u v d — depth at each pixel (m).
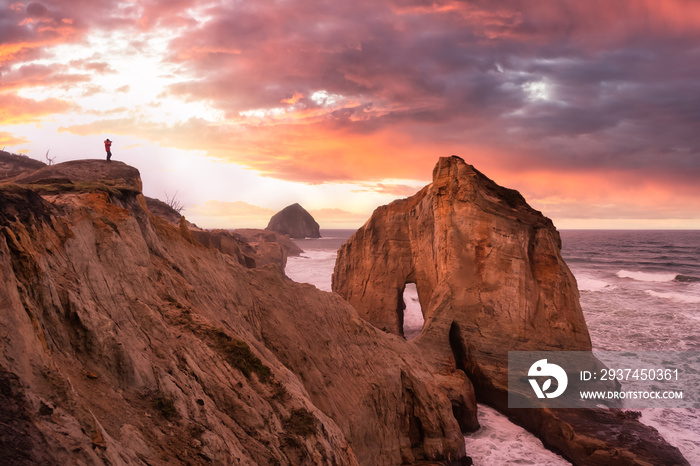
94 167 22.91
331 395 16.67
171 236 17.16
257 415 10.72
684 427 22.03
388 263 38.00
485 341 27.67
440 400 19.58
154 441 8.27
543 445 21.58
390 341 21.94
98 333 9.02
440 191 32.47
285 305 18.97
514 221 30.09
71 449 6.34
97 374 8.68
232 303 16.55
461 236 30.48
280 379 12.88
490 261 29.55
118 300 10.75
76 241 10.63
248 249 53.41
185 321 12.36
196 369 10.82
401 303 39.19
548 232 30.19
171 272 14.55
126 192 15.91
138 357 9.48
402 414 18.83
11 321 6.99
